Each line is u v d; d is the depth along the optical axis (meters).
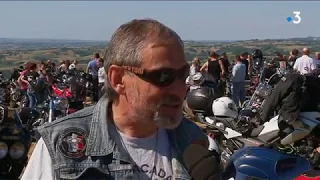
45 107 9.91
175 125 1.68
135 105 1.67
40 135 1.70
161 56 1.63
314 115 6.47
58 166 1.64
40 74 15.83
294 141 6.51
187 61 1.68
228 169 4.82
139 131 1.76
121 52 1.66
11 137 7.00
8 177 7.04
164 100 1.64
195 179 1.72
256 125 6.57
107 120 1.75
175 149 1.81
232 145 6.53
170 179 1.77
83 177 1.64
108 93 1.76
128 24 1.71
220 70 14.84
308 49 12.82
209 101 6.74
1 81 17.61
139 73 1.63
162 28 1.67
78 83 11.91
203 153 1.75
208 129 6.62
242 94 14.66
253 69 16.19
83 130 1.71
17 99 14.93
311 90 6.54
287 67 12.19
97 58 17.47
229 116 6.64
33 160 1.68
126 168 1.70
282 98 6.45
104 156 1.68
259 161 4.68
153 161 1.77
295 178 4.25
